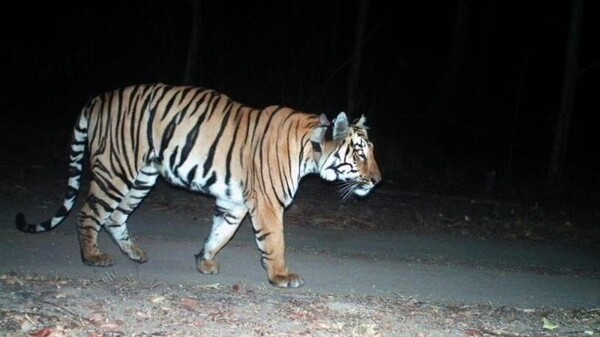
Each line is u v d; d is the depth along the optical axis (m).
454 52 22.92
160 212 11.94
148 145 8.39
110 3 23.95
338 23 21.12
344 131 8.03
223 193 8.30
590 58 24.27
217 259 9.30
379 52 22.48
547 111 23.73
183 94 8.35
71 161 8.93
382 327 6.77
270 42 21.14
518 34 25.62
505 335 6.79
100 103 8.66
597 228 13.62
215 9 21.73
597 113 23.75
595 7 24.14
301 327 6.59
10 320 6.19
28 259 8.64
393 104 21.28
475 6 24.98
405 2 24.88
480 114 22.89
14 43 23.55
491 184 16.81
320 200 13.81
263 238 8.09
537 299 8.60
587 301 8.65
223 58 21.31
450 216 13.63
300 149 8.09
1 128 19.59
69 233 10.10
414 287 8.76
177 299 7.11
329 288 8.33
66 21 24.00
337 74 20.55
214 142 8.20
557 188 17.16
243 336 6.28
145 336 6.09
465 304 8.05
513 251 11.38
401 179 17.44
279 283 8.08
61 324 6.21
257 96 20.88
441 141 20.91
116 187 8.52
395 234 11.92
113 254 9.19
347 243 11.00
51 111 22.55
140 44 23.22
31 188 13.12
